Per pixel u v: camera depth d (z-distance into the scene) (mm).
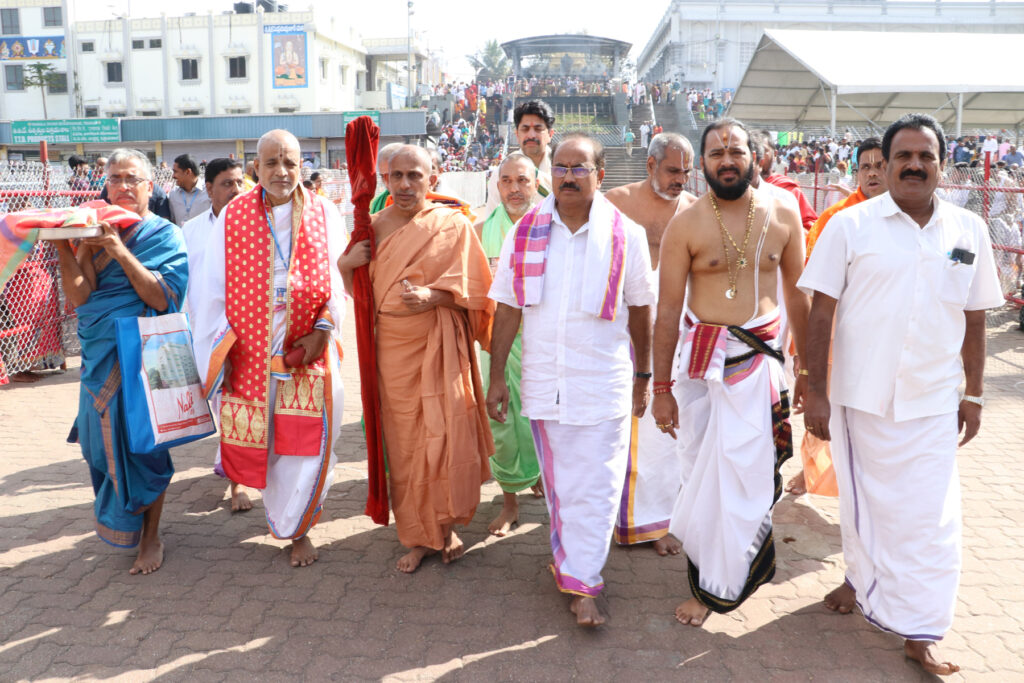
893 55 20219
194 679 2941
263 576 3719
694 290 3279
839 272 2996
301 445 3709
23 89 41938
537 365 3326
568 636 3211
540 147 4996
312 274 3713
